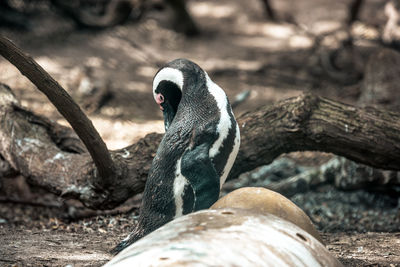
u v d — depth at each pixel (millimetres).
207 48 33531
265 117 11484
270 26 39125
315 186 14977
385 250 9336
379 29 29672
